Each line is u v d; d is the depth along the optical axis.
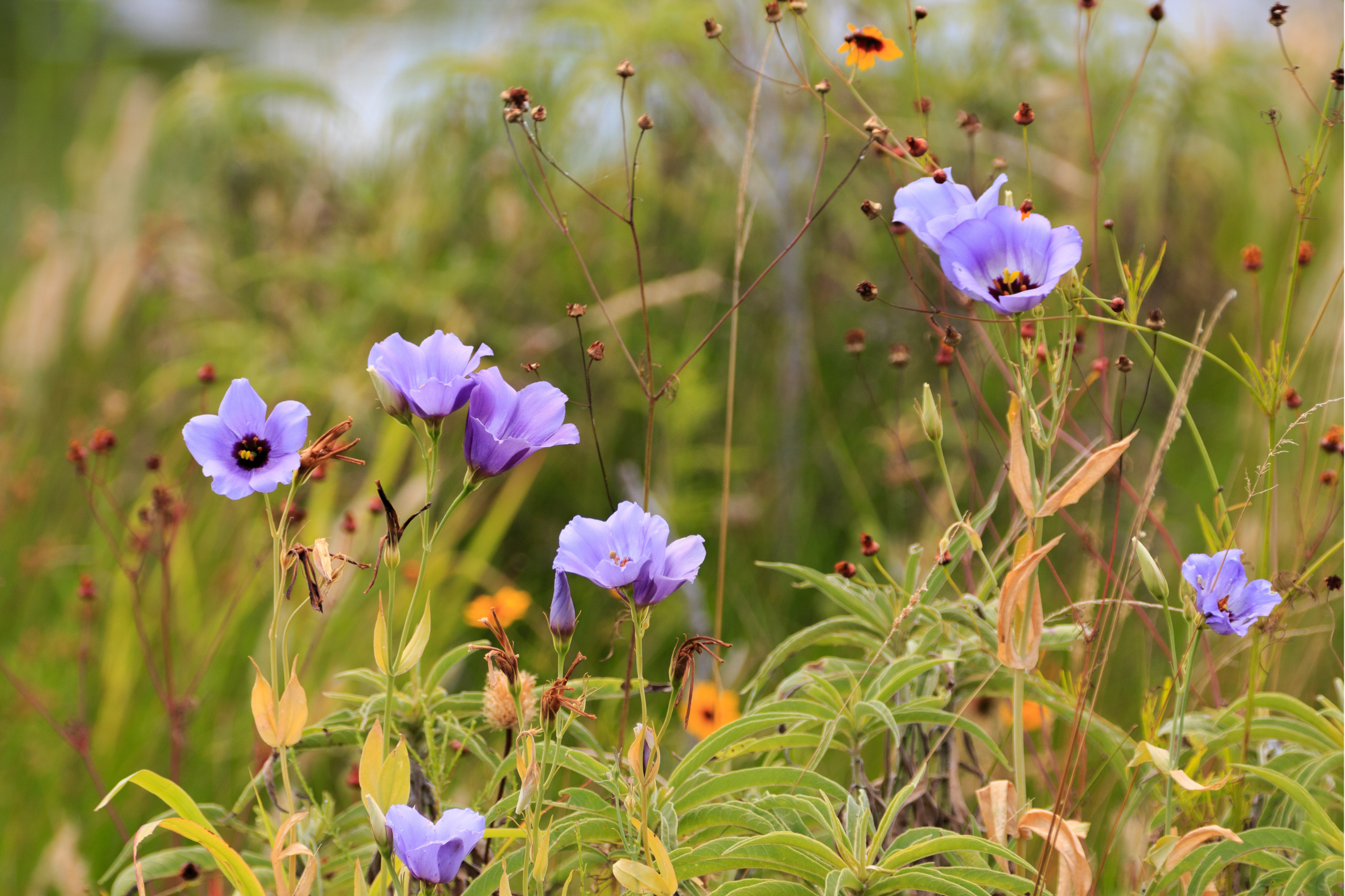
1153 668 3.39
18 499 4.76
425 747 2.78
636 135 5.45
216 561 4.41
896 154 2.84
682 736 3.30
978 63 5.39
